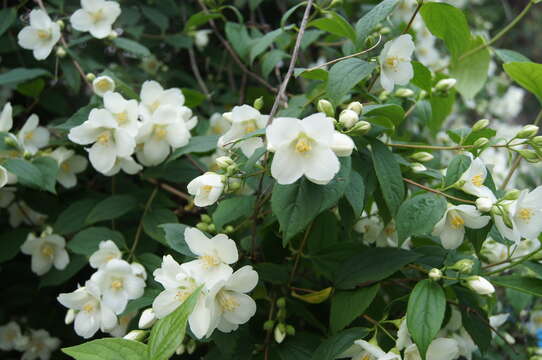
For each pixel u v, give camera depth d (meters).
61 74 0.51
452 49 0.44
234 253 0.34
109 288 0.38
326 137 0.32
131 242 0.43
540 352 0.50
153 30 0.57
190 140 0.43
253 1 0.52
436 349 0.35
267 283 0.41
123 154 0.40
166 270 0.34
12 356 0.51
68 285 0.49
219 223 0.37
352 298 0.37
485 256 0.45
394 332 0.38
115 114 0.41
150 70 0.57
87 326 0.38
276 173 0.32
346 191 0.35
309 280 0.42
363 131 0.34
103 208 0.43
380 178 0.35
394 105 0.36
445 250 0.39
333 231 0.40
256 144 0.37
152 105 0.43
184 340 0.38
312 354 0.37
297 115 0.39
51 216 0.46
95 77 0.47
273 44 0.54
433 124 0.49
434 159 0.45
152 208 0.44
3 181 0.41
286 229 0.32
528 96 1.21
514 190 0.35
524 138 0.37
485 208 0.34
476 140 0.39
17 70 0.46
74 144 0.45
